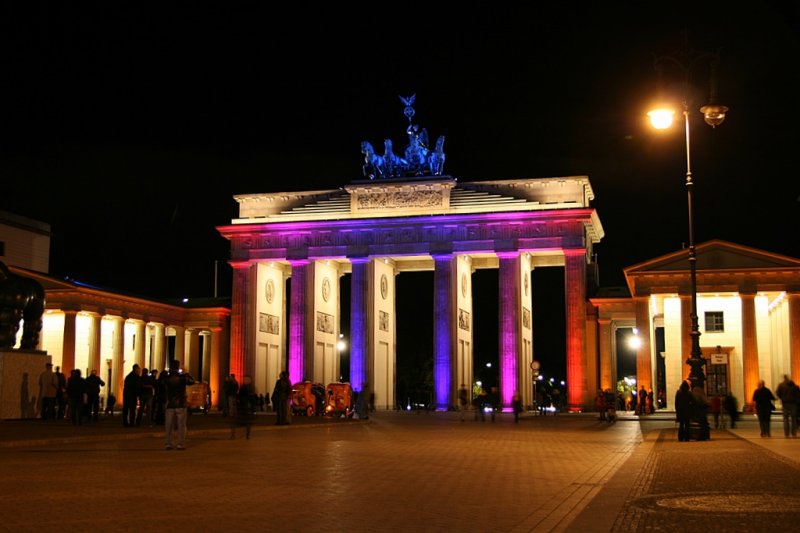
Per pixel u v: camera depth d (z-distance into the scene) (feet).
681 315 304.30
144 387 184.85
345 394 300.61
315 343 410.72
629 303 376.27
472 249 393.50
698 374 163.53
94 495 74.18
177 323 437.99
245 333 411.54
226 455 117.80
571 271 381.81
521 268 394.73
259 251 416.05
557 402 375.66
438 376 389.39
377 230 404.57
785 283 296.30
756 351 296.10
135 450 125.18
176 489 79.05
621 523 59.72
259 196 424.46
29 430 154.51
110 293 387.34
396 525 60.90
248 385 155.22
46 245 437.58
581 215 382.01
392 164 419.33
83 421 203.92
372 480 88.43
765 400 168.25
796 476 90.22
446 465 106.52
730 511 64.95
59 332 387.96
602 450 135.13
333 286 440.04
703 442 152.66
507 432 195.31
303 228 409.69
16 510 65.51
